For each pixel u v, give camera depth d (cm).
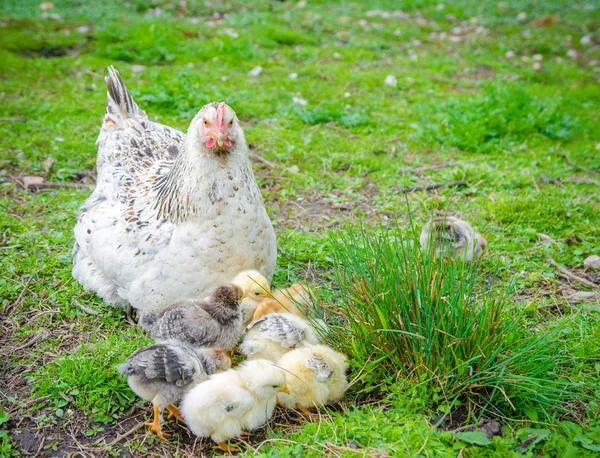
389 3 430
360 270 130
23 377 130
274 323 130
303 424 124
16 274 150
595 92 274
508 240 165
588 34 387
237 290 129
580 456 117
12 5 361
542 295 149
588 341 136
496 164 200
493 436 120
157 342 125
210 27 332
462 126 213
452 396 125
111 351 133
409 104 247
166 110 221
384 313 127
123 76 255
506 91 231
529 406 124
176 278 133
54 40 292
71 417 125
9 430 123
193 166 130
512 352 126
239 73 269
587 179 194
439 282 126
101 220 140
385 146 207
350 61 299
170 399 121
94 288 144
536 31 387
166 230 133
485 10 439
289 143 204
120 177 147
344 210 178
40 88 238
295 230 169
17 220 166
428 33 375
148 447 121
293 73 273
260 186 185
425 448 117
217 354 126
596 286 151
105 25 322
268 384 119
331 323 135
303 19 367
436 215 172
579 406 126
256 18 355
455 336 125
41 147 195
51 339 137
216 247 131
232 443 122
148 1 376
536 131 222
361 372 129
